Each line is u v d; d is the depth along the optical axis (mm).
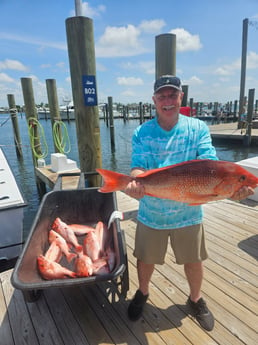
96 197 3143
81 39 3615
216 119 26969
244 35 16078
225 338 1853
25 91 8312
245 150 13648
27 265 1868
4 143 17703
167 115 1633
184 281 2459
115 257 2121
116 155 14508
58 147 7973
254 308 2115
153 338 1867
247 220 3715
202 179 1470
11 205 3248
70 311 2115
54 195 2939
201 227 1796
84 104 3895
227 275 2529
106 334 1908
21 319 2051
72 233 2729
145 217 1806
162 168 1499
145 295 2043
